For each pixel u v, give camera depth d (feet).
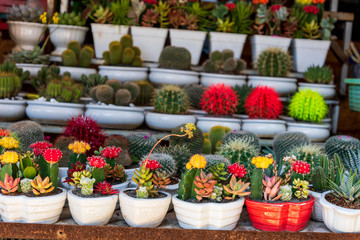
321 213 5.21
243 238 4.68
